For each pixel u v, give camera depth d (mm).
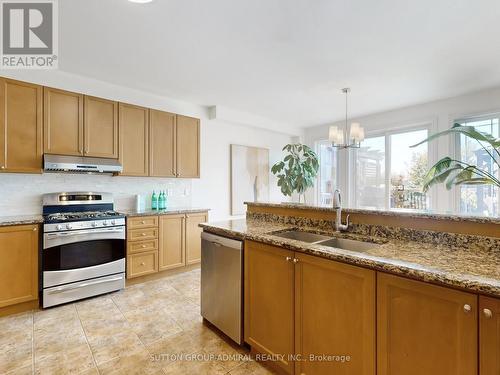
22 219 2580
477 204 3705
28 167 2689
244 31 2270
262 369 1768
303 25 2178
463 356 1003
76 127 2979
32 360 1828
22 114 2662
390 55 2682
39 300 2605
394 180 4621
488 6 1930
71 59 2766
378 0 1875
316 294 1478
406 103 4211
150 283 3287
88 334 2154
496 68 2971
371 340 1249
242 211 4977
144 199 3848
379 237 1745
